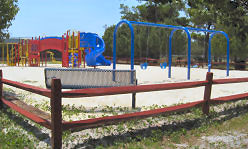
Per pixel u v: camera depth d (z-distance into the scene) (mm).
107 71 6242
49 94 3439
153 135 4066
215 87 10297
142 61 37250
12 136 3854
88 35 24453
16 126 4461
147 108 6043
